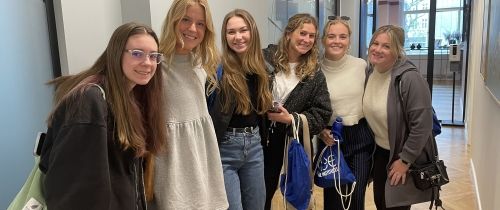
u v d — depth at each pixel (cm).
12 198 199
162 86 142
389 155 226
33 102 209
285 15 456
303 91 212
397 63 218
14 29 198
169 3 266
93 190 109
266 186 230
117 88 120
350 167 234
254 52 195
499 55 198
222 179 168
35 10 209
